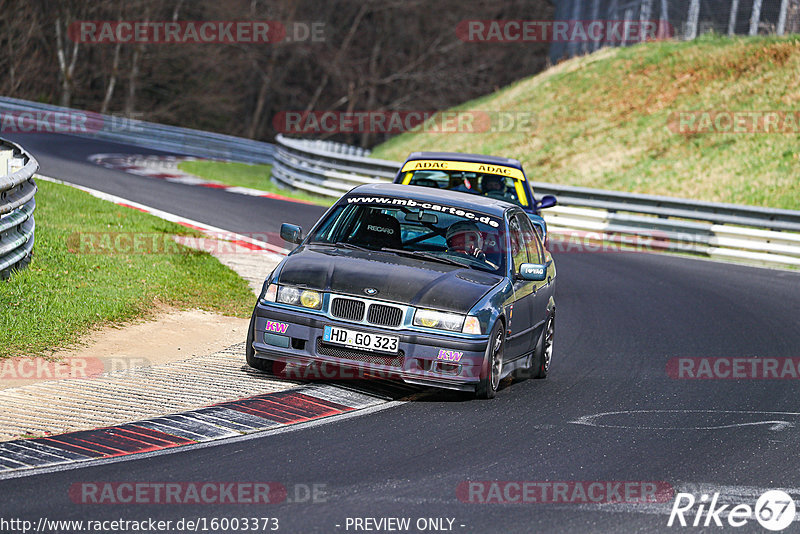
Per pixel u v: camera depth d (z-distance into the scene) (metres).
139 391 26.84
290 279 28.50
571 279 56.72
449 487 20.94
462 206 32.28
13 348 29.47
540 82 147.50
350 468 21.78
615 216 76.06
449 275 29.20
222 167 117.38
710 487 22.33
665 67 130.12
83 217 54.91
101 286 38.59
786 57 119.38
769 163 101.12
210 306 39.84
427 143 140.38
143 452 21.97
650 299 51.81
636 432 26.91
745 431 27.84
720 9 132.38
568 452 24.41
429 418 26.70
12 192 37.69
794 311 50.62
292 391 28.20
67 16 189.62
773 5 126.31
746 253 70.38
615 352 38.69
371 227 31.39
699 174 104.12
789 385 34.59
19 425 23.06
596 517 19.72
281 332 27.98
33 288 35.97
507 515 19.45
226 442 23.14
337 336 27.52
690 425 28.17
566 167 117.62
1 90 184.62
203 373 29.45
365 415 26.52
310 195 94.44
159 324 35.69
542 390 31.72
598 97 132.00
